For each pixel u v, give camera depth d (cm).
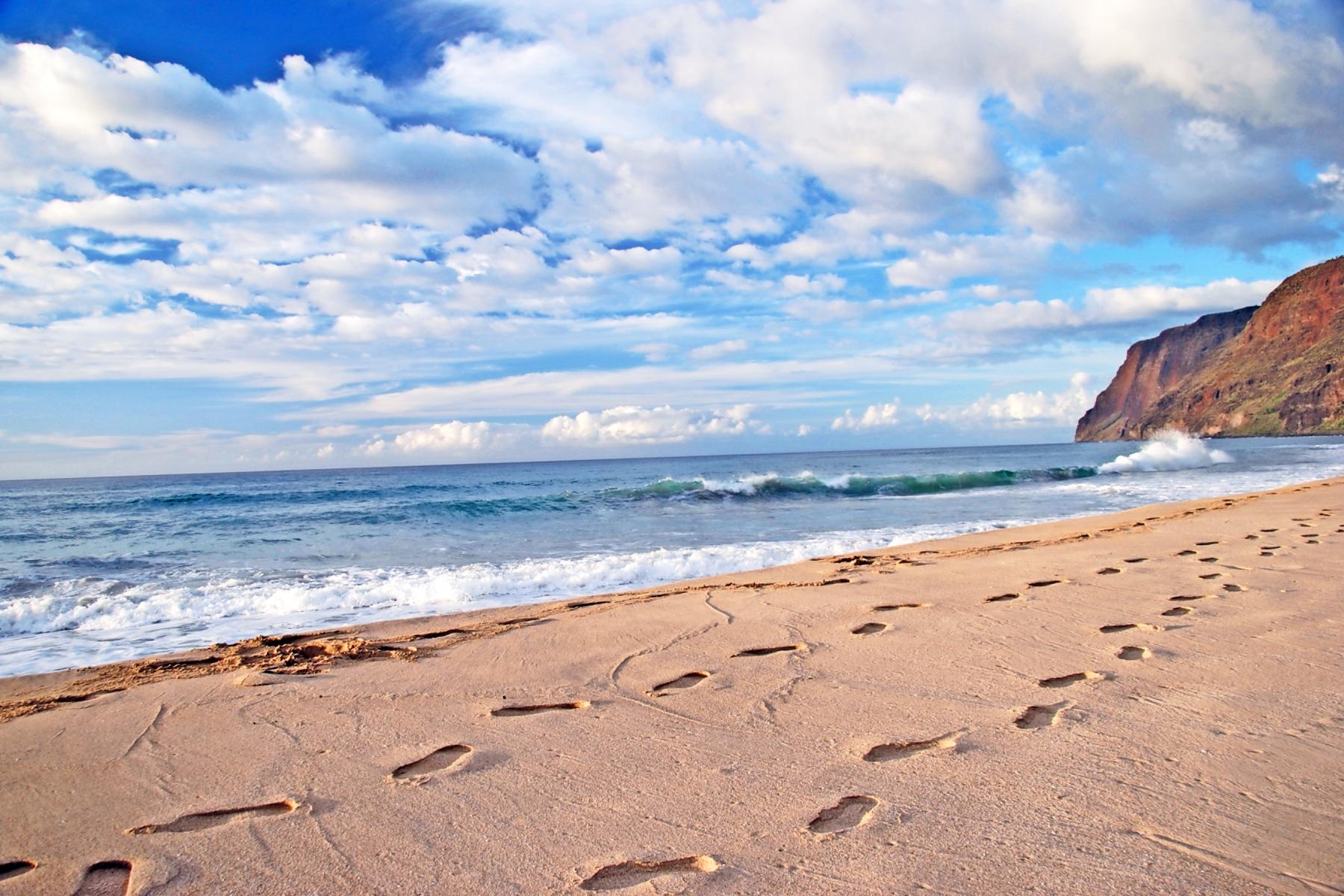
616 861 202
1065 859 195
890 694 341
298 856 212
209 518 1955
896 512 1636
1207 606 493
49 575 994
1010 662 384
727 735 297
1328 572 596
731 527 1406
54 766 290
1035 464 4825
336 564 1052
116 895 195
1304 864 188
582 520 1647
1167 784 237
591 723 318
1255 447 5822
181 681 416
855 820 221
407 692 374
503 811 236
